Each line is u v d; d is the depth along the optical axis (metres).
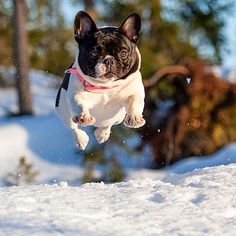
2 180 14.46
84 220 5.92
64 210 6.27
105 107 7.82
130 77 7.52
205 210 6.58
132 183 8.16
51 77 27.00
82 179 15.23
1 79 26.55
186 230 5.93
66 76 8.01
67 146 17.55
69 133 18.33
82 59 7.50
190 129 17.33
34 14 29.42
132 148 16.98
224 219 6.32
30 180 13.89
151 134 17.12
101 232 5.64
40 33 29.05
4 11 28.95
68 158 16.80
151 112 17.22
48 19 29.78
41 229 5.57
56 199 6.75
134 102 7.60
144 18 24.80
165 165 17.00
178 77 17.27
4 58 28.86
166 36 24.81
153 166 16.98
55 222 5.78
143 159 16.97
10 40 29.17
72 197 6.91
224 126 17.56
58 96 8.38
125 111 8.09
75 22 7.63
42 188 7.48
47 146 17.64
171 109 17.23
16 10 22.06
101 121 8.13
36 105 23.00
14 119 20.77
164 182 8.46
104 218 6.14
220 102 17.52
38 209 6.27
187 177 8.38
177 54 24.95
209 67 17.53
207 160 16.34
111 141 15.73
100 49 7.41
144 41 23.84
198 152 17.38
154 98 17.27
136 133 17.31
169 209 6.56
